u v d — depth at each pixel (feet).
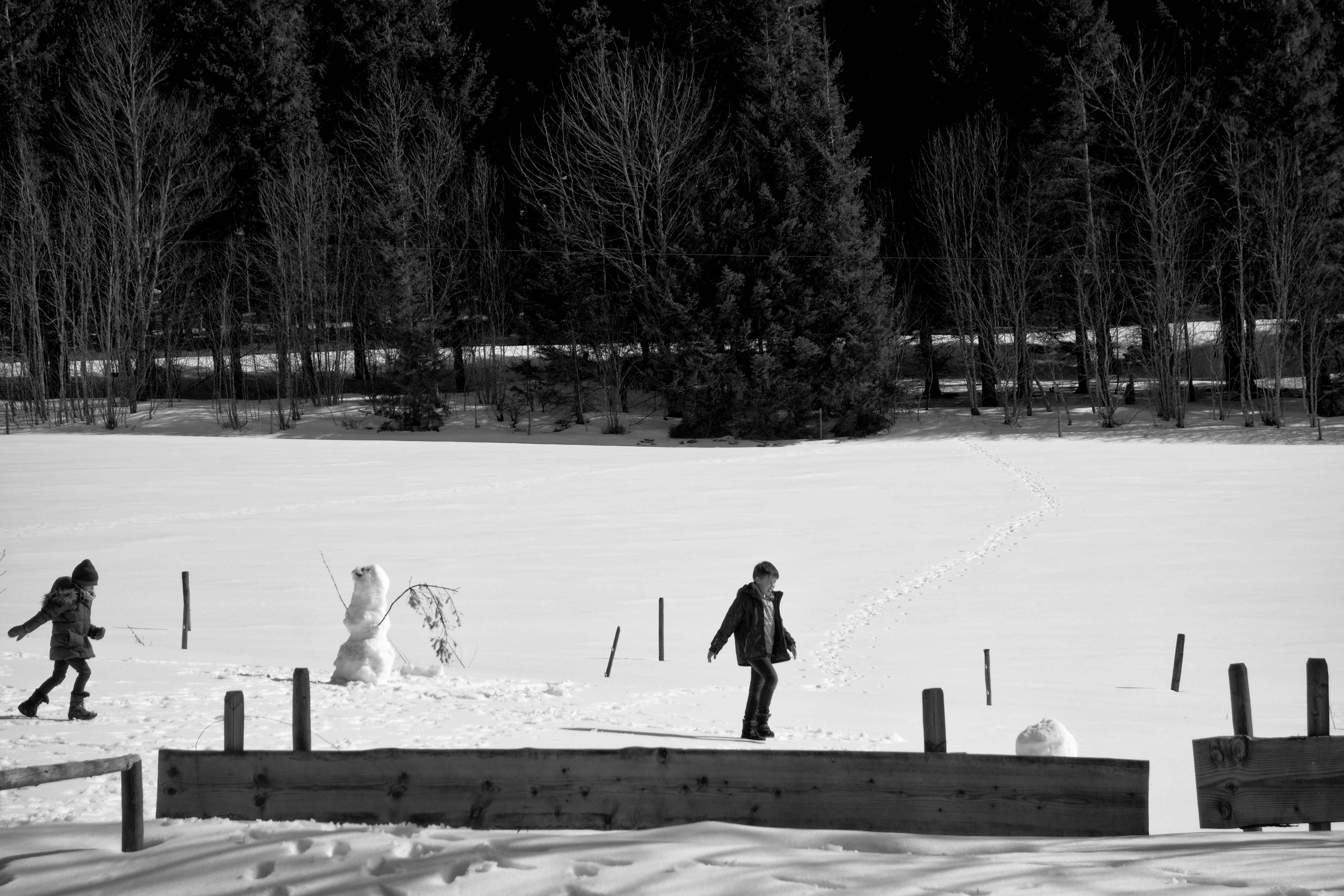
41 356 382.83
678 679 103.35
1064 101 376.48
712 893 31.04
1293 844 34.01
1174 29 403.13
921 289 432.66
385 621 92.58
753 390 375.25
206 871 35.40
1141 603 135.64
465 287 430.20
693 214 392.06
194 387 451.94
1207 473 242.17
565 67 442.09
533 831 38.65
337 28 451.12
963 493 228.43
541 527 202.08
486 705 80.79
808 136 390.63
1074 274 364.99
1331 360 350.84
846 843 35.22
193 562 173.99
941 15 416.26
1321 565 151.74
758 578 72.38
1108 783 36.24
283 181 418.10
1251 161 356.79
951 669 107.76
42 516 217.15
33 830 41.73
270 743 63.77
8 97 404.16
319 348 419.74
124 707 75.87
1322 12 378.12
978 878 31.01
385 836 37.55
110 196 391.24
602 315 393.09
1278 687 97.40
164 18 426.51
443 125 431.43
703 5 431.84
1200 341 449.89
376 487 252.01
